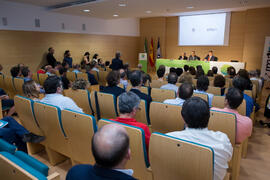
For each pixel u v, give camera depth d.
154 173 1.45
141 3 6.70
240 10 10.23
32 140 2.09
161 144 1.31
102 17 10.26
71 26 9.54
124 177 0.78
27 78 4.24
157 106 2.19
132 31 12.86
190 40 11.68
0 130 1.71
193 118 1.34
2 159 1.02
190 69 6.10
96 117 3.00
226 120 1.89
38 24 8.30
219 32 10.80
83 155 1.90
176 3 6.77
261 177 2.25
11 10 7.45
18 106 2.32
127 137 0.82
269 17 9.33
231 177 2.05
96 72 6.05
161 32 12.45
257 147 2.95
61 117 1.91
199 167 1.20
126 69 6.25
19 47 7.83
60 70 5.25
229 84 4.33
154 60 13.01
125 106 1.65
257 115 4.38
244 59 10.19
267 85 8.54
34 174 0.91
